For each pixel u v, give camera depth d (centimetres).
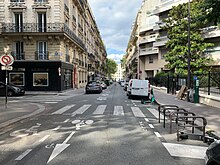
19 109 1369
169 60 2966
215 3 788
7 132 793
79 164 489
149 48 5175
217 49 3294
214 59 3284
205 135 711
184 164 497
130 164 491
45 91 3023
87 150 586
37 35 3003
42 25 3119
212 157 365
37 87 3038
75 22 4150
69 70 3581
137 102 1823
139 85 2080
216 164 358
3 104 1641
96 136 728
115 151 579
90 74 6219
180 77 2334
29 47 3064
